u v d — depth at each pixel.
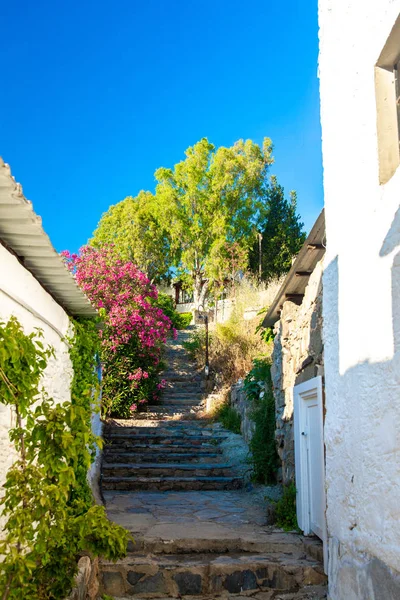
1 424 4.16
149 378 14.08
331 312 5.14
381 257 3.95
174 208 27.38
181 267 28.14
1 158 2.94
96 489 8.00
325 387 5.29
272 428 9.11
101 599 5.10
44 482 3.57
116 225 31.08
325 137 5.49
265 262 27.64
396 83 4.18
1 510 4.05
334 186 5.17
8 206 3.45
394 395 3.70
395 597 3.59
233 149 28.25
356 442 4.38
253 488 9.19
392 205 3.80
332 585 4.82
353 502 4.41
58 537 3.57
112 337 13.22
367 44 4.32
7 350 3.52
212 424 12.77
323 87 5.57
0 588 3.29
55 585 3.83
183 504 8.21
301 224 30.36
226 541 6.00
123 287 13.74
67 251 14.09
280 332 8.43
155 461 10.66
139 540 5.96
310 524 6.33
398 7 3.71
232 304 19.22
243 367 14.72
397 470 3.64
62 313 5.94
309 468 6.48
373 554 3.98
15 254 4.30
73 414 3.70
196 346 18.20
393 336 3.73
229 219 27.44
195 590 5.34
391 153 4.08
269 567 5.46
